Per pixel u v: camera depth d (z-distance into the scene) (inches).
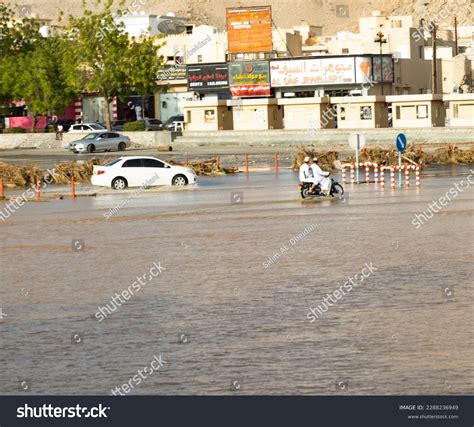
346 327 1115.9
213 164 4217.5
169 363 989.8
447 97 6304.1
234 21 7436.0
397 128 6097.4
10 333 1146.0
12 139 6771.7
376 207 2571.4
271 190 3299.7
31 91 7194.9
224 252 1791.3
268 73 7322.8
